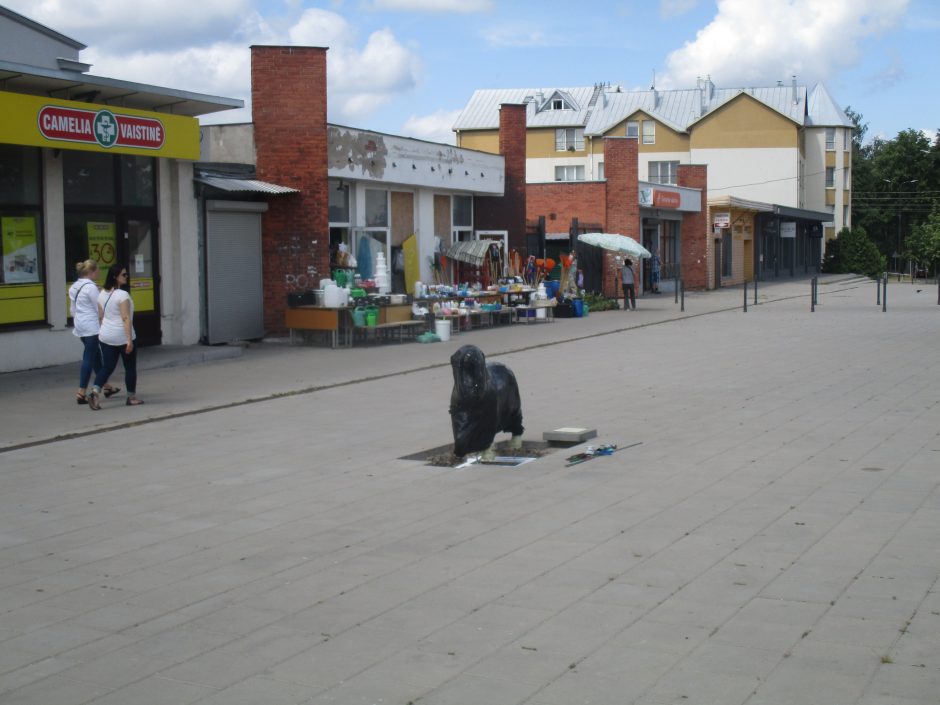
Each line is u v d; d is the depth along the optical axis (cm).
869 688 464
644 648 516
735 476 893
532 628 548
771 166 7631
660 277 4409
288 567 669
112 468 996
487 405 973
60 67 1917
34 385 1548
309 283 2242
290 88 2203
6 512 830
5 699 476
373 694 472
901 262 9156
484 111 8856
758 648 512
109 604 606
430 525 762
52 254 1752
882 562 643
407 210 2684
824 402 1292
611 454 1002
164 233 1984
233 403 1387
